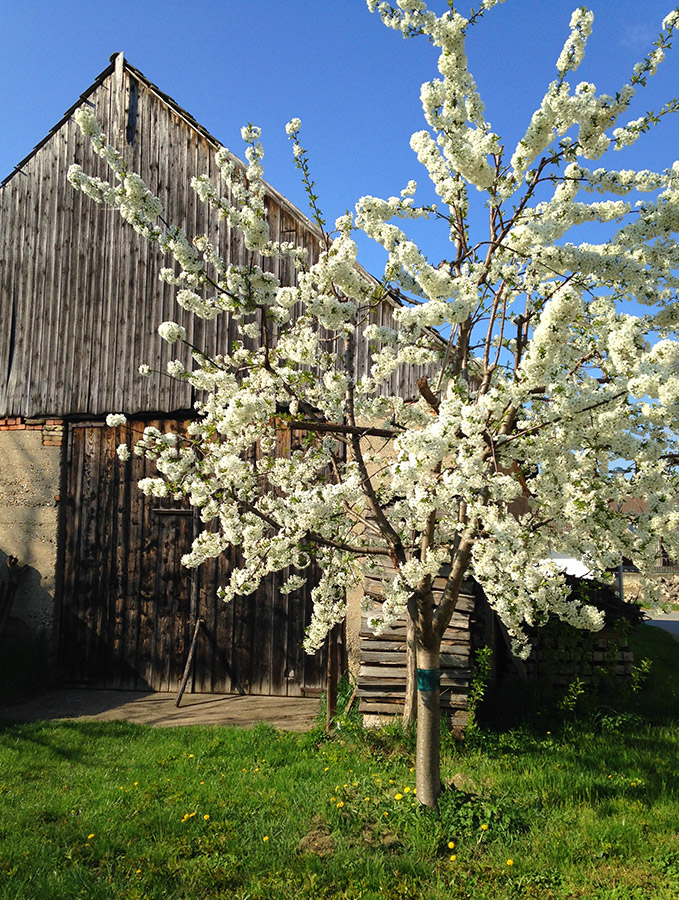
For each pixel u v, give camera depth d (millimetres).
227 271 4230
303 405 4551
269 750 5730
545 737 6035
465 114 3480
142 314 9188
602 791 4664
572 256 3562
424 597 4125
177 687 8703
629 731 6191
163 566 8945
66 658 9031
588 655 7391
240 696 8391
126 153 9367
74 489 9281
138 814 4305
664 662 9984
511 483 3523
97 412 9188
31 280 9617
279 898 3365
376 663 6395
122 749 5902
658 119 3832
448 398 3758
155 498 9062
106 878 3529
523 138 3543
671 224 3777
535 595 4020
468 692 6113
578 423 3562
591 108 3523
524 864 3656
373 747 5676
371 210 3850
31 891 3383
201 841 3910
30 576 9102
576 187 3871
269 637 8523
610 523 3779
